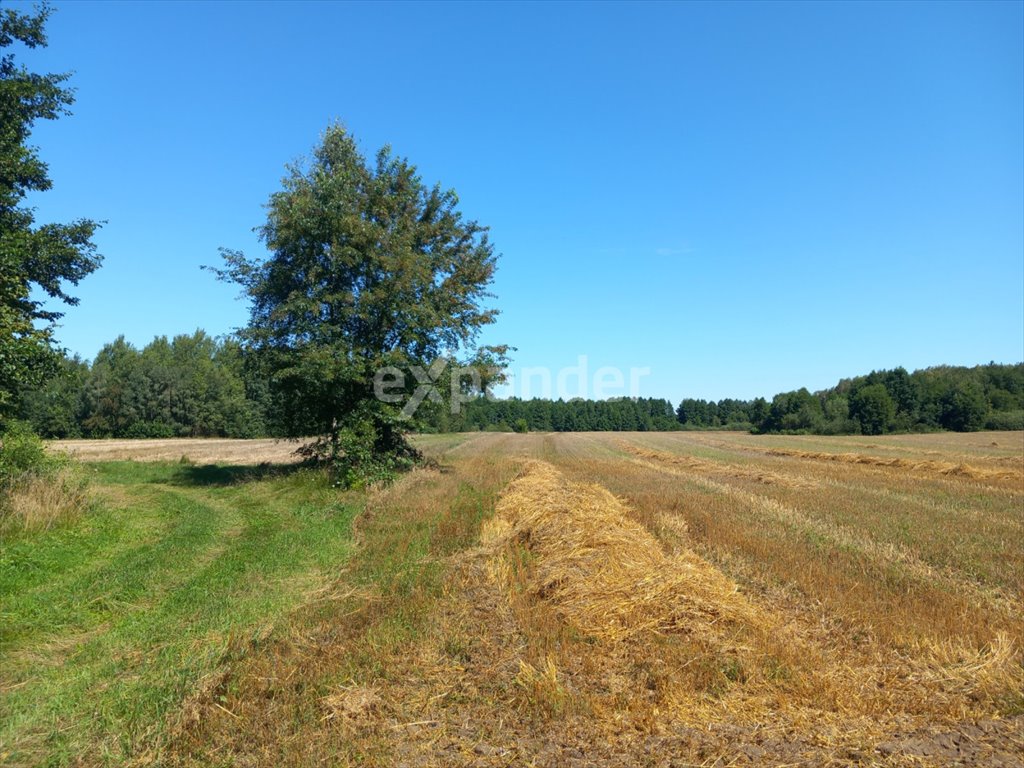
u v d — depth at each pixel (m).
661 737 4.68
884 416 75.06
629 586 7.69
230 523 13.67
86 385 67.06
